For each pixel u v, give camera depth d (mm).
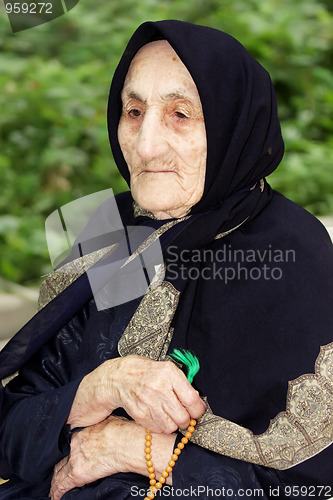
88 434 1567
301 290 1544
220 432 1485
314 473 1458
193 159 1623
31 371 1726
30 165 4816
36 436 1581
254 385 1516
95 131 4867
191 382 1529
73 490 1565
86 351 1682
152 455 1500
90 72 5180
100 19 5512
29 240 4398
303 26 5469
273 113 1696
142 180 1658
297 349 1508
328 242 1639
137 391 1473
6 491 1701
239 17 5344
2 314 3176
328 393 1474
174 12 5484
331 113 5273
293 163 4762
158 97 1613
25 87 5039
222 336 1554
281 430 1477
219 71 1603
